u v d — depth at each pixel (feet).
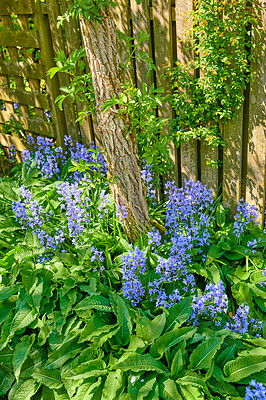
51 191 14.35
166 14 12.80
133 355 8.95
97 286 10.93
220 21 11.70
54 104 16.92
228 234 12.55
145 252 10.67
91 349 9.56
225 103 12.57
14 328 10.47
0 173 19.76
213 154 13.52
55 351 9.99
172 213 12.40
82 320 10.25
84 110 13.02
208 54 12.28
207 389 8.43
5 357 10.48
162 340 9.34
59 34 15.87
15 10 16.63
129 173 11.73
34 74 17.15
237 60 12.05
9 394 9.93
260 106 12.07
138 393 8.50
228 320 10.61
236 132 12.81
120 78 11.23
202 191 13.97
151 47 13.98
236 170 13.25
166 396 8.50
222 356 9.23
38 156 16.81
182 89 13.37
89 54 10.86
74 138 17.29
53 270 11.41
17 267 11.51
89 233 12.33
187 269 11.13
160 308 10.50
